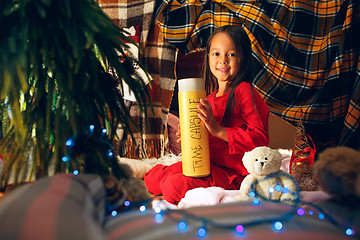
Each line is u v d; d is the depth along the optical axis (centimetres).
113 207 51
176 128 209
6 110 69
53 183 38
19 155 60
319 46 176
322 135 178
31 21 54
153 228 40
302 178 119
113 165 64
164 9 192
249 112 120
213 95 136
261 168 89
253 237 39
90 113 61
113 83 70
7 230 28
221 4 184
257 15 179
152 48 201
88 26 56
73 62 58
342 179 50
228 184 114
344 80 171
